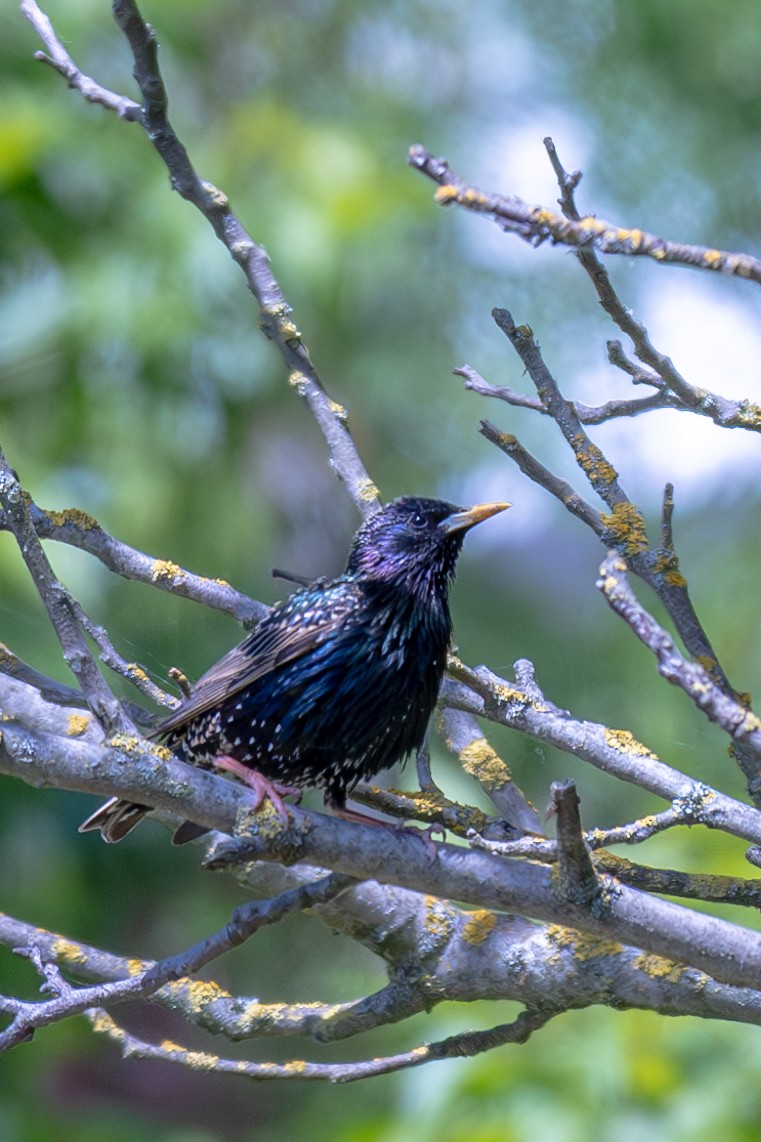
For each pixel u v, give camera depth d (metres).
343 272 12.32
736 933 5.34
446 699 7.01
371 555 7.11
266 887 6.77
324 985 13.16
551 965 6.15
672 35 14.04
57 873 12.42
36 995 11.23
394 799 6.63
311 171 12.55
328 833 5.46
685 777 6.09
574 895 5.35
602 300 5.99
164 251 11.98
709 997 5.93
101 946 13.01
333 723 6.89
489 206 4.44
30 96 11.95
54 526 6.94
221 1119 15.73
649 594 12.61
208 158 12.55
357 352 13.77
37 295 11.90
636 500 13.32
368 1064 6.27
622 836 5.74
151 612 12.35
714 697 4.59
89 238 11.96
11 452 11.83
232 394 12.80
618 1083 8.50
